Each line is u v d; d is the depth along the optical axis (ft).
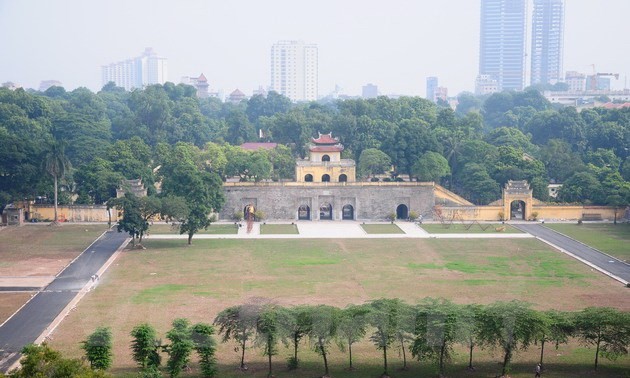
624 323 321.73
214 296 439.63
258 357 345.72
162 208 590.55
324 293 446.19
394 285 467.52
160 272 506.07
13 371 289.94
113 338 361.92
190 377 320.29
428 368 332.60
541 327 322.55
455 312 328.90
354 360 342.23
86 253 570.87
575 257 563.48
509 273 505.66
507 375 322.34
